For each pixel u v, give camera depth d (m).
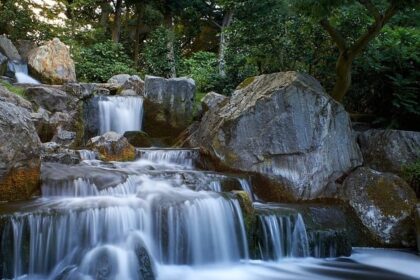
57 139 9.95
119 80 15.34
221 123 9.32
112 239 6.18
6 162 6.57
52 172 7.29
